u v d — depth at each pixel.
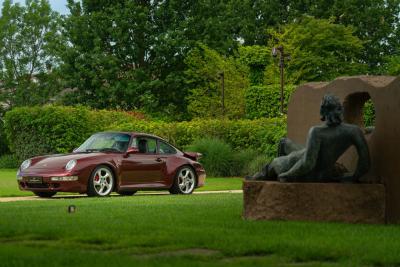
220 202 15.02
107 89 55.97
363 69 62.34
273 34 60.06
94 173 18.66
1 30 70.31
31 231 9.22
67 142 39.16
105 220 10.64
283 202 11.17
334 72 60.72
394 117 11.45
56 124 39.09
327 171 11.42
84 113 39.66
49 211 12.48
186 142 34.97
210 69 56.66
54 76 70.56
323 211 11.04
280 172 11.73
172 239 8.37
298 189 11.12
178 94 58.03
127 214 11.73
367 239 8.60
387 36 69.62
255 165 30.72
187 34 58.28
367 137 12.02
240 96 55.28
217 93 56.53
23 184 19.00
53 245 8.10
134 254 7.55
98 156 18.91
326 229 9.73
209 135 34.50
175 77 56.69
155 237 8.54
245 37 68.69
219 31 59.56
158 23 58.31
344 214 11.00
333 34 60.41
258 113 50.16
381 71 65.69
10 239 8.70
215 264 6.68
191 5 59.50
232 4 70.44
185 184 20.62
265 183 11.30
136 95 55.94
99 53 56.34
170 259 6.95
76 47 57.50
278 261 7.05
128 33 56.75
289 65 57.91
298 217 11.12
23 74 70.44
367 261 7.04
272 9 70.94
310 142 11.24
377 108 11.84
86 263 6.68
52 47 59.66
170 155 20.47
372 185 11.05
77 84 57.06
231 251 7.53
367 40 65.00
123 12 57.34
